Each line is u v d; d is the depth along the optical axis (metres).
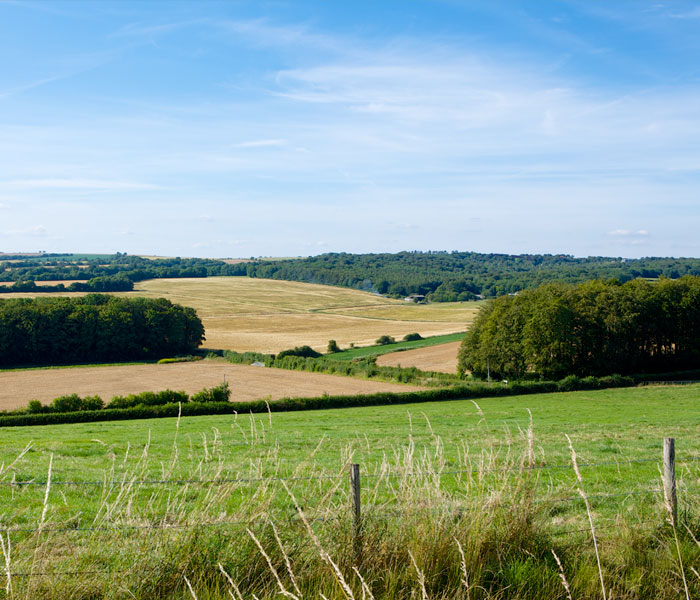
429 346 91.31
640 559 6.25
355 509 5.91
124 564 5.52
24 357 83.94
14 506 9.80
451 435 23.36
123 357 90.06
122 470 13.49
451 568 5.69
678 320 67.38
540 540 6.38
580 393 51.69
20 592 5.01
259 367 75.94
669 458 6.86
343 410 41.75
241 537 5.80
